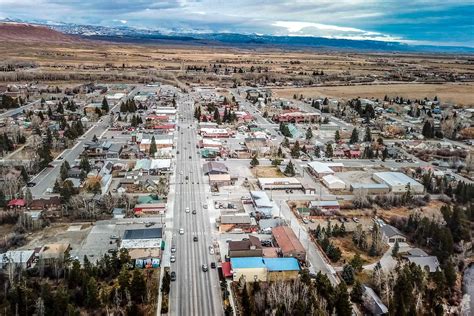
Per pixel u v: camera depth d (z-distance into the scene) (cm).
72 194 11919
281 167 15450
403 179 13938
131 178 13750
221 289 8188
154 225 10631
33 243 9644
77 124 19275
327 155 17075
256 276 8500
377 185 13462
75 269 8056
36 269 8494
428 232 10350
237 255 9081
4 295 7575
